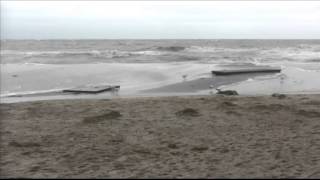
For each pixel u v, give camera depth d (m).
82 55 55.94
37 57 51.03
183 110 13.10
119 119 12.14
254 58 50.66
